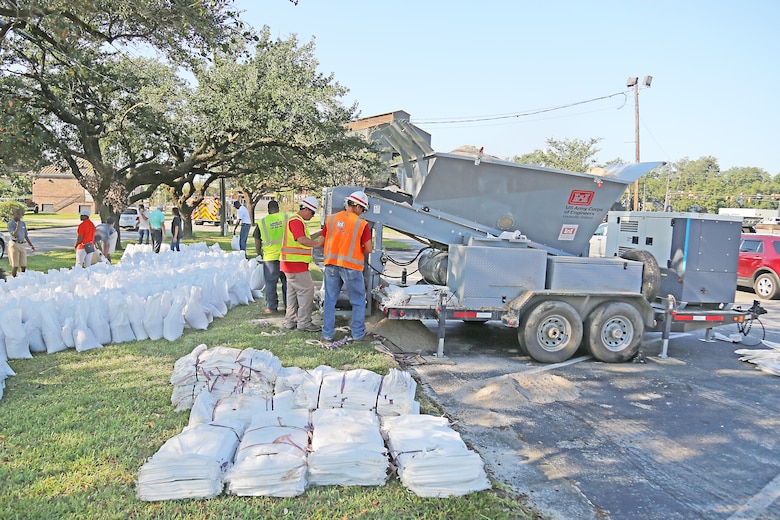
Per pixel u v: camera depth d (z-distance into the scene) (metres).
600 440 4.55
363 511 3.13
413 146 7.29
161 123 18.27
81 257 11.74
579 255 7.80
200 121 18.38
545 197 7.47
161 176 19.83
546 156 42.06
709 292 7.57
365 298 7.32
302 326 7.37
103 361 5.72
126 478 3.38
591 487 3.74
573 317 6.82
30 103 14.69
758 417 5.25
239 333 7.09
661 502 3.58
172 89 18.55
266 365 4.66
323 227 7.55
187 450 3.27
